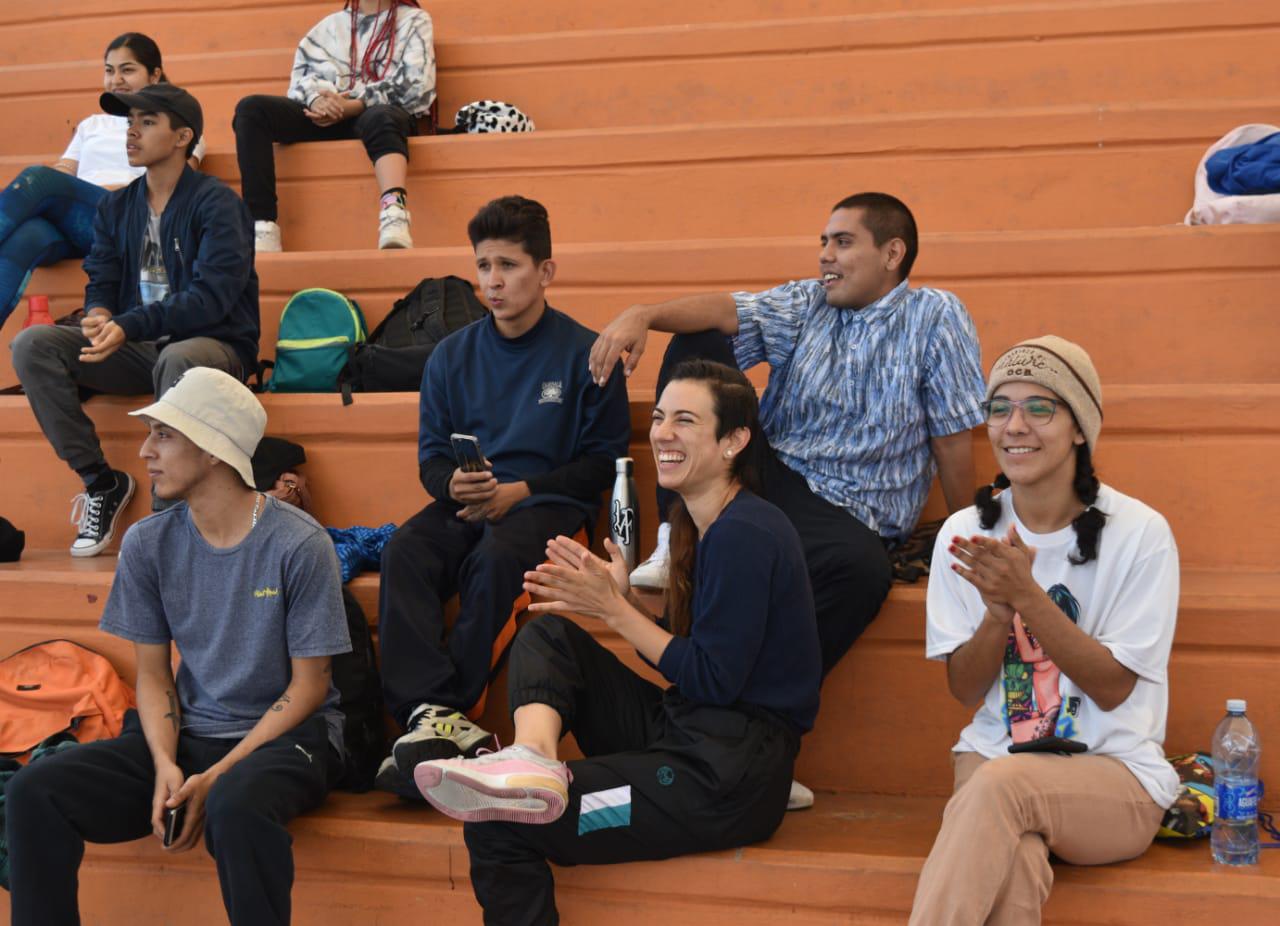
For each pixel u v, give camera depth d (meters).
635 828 3.67
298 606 4.11
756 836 3.81
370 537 4.96
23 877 3.81
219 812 3.73
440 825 4.00
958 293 5.54
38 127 8.09
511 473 4.87
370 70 7.11
